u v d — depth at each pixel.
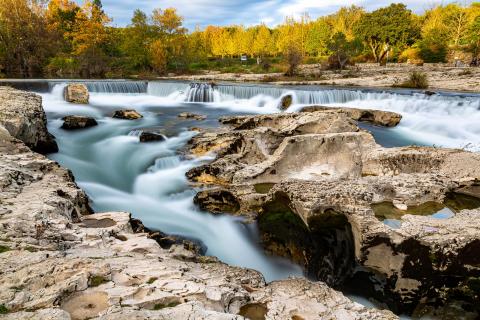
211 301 3.88
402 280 5.89
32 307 3.45
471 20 57.16
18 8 40.31
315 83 30.69
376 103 21.41
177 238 7.87
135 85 27.25
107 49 50.97
